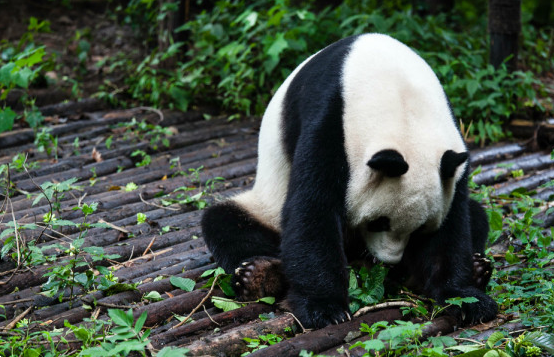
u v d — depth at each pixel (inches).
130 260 315.9
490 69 499.5
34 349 227.6
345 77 260.5
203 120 516.7
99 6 685.3
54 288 276.8
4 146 454.3
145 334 223.5
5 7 662.5
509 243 334.0
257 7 608.4
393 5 669.9
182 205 374.9
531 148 476.1
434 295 267.6
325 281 256.4
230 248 291.6
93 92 550.6
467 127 493.4
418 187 243.8
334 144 253.6
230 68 542.0
